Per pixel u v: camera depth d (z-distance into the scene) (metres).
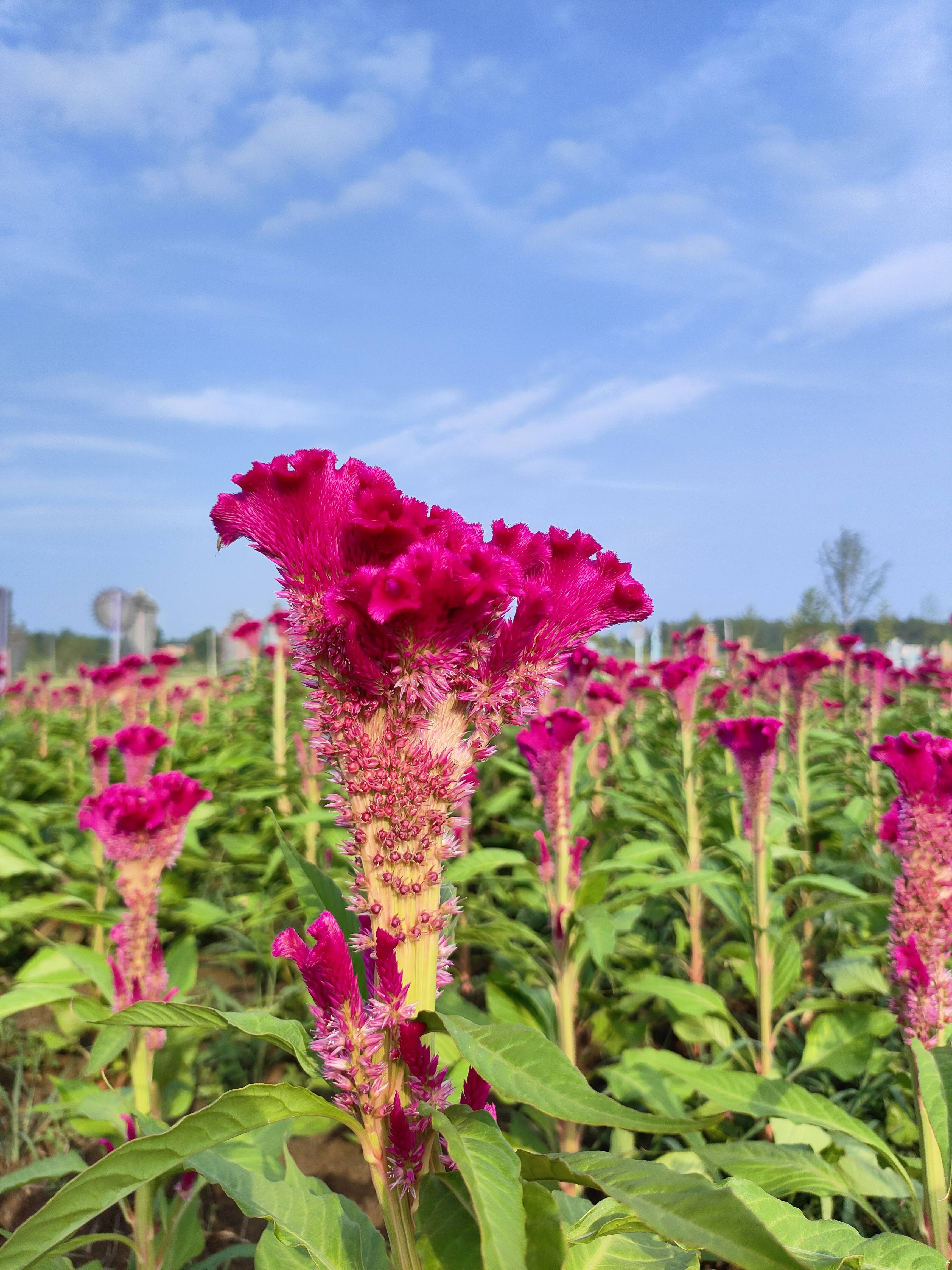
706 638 7.62
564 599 1.18
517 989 3.46
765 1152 2.41
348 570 1.09
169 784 2.57
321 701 1.09
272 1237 1.51
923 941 2.15
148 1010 1.16
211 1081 4.28
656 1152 3.13
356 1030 1.05
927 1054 2.04
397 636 1.03
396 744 1.08
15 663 16.11
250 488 1.09
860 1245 1.53
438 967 1.12
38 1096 4.17
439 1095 1.05
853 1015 3.47
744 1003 4.89
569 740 3.21
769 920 3.57
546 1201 0.97
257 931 4.93
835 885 3.51
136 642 10.66
